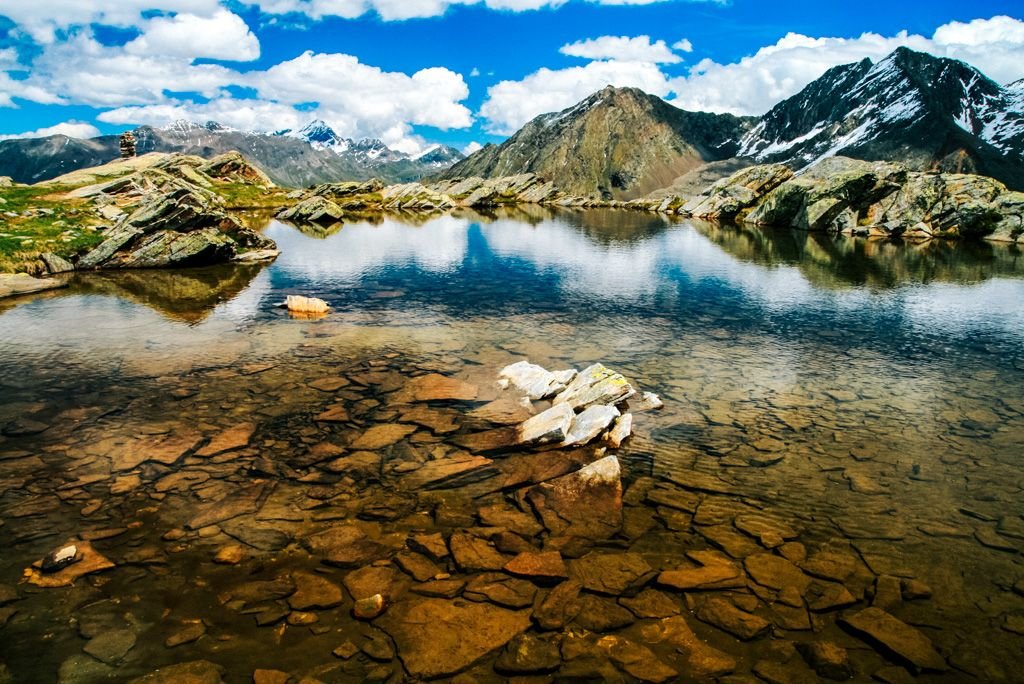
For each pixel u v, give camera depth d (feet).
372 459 49.19
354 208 421.59
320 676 26.81
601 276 145.28
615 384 61.67
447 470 47.60
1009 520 42.11
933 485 47.01
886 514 42.63
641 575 34.88
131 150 406.21
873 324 100.53
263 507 41.57
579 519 41.01
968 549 38.42
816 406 63.82
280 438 52.75
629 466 49.21
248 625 30.07
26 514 39.81
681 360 78.95
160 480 44.91
